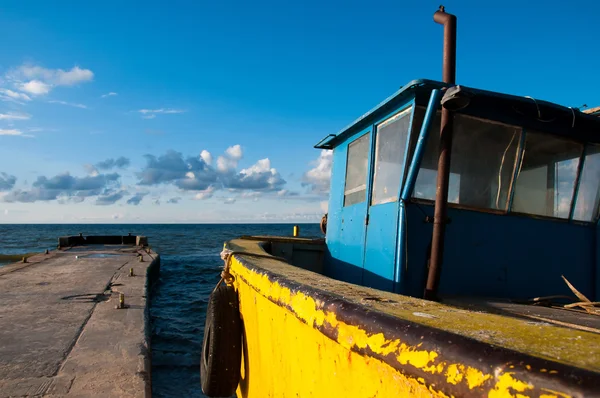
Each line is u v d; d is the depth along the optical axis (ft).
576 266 14.16
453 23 11.73
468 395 3.30
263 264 11.16
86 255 70.38
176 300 48.98
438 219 10.66
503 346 3.34
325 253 19.97
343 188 18.10
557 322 7.41
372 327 4.78
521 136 13.44
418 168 12.17
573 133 14.01
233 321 12.56
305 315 6.61
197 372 23.80
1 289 37.22
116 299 33.22
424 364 3.83
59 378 17.11
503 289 13.10
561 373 2.74
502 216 13.43
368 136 15.88
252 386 10.80
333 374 5.91
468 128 13.12
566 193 14.24
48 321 26.18
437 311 5.06
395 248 12.71
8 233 318.24
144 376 17.56
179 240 214.90
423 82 11.71
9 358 19.38
